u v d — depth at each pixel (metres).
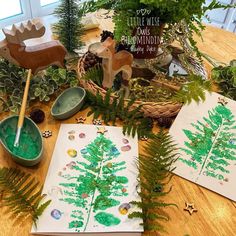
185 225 0.48
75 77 0.72
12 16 1.34
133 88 0.69
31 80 0.68
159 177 0.53
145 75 0.74
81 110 0.67
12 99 0.65
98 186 0.52
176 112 0.65
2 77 0.66
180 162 0.57
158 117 0.65
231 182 0.54
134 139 0.61
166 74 0.74
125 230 0.46
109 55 0.61
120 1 0.64
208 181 0.54
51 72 0.70
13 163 0.55
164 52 0.72
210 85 0.67
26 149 0.57
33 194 0.50
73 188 0.51
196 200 0.52
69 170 0.54
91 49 0.62
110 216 0.48
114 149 0.59
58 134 0.61
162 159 0.55
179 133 0.60
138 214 0.47
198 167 0.56
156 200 0.51
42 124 0.64
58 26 0.80
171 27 0.67
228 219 0.50
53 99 0.69
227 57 0.88
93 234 0.46
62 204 0.49
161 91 0.69
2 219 0.47
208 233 0.48
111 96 0.65
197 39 0.95
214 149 0.58
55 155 0.57
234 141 0.59
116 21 0.62
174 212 0.50
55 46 0.67
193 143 0.59
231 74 0.72
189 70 0.73
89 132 0.62
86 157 0.57
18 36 0.61
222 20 1.51
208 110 0.63
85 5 0.77
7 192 0.50
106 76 0.66
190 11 0.63
